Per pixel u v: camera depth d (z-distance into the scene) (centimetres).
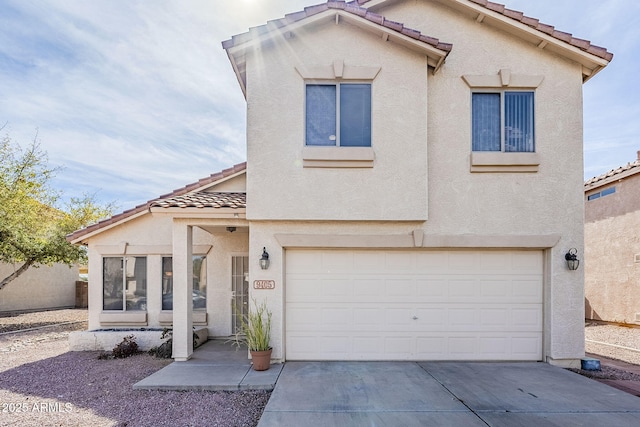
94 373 949
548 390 773
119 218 1315
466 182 988
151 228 1344
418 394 745
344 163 952
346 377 847
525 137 1009
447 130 997
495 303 997
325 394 744
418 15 1033
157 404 737
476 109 1016
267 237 982
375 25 924
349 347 988
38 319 1916
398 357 986
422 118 957
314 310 995
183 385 805
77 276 2528
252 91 966
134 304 1347
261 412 700
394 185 952
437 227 982
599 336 1471
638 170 1598
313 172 957
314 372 884
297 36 968
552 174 991
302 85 967
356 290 995
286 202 954
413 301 996
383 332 991
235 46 943
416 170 952
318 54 966
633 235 1645
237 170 1346
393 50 965
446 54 930
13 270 2172
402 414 654
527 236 978
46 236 1767
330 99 978
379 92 961
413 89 960
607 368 977
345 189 954
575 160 995
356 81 970
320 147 954
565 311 970
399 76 962
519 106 1015
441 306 995
